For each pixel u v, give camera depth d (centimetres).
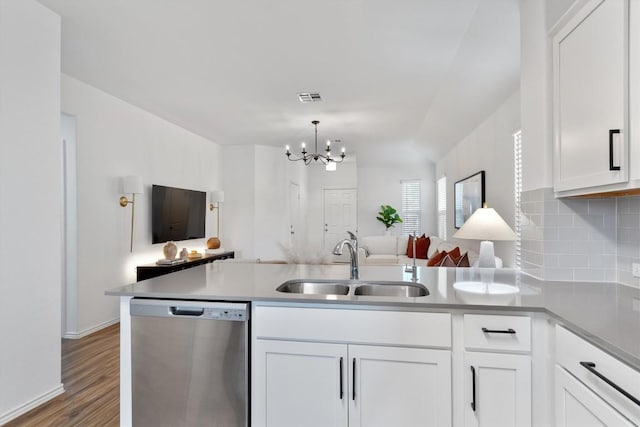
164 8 243
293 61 326
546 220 195
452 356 152
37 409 226
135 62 327
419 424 153
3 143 211
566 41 170
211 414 167
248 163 679
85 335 369
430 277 213
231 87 389
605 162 140
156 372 172
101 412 223
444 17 254
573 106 164
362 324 157
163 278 215
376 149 738
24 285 222
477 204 469
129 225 436
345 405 158
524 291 171
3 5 212
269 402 165
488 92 365
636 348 97
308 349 161
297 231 818
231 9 245
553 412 142
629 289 173
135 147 449
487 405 148
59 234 246
